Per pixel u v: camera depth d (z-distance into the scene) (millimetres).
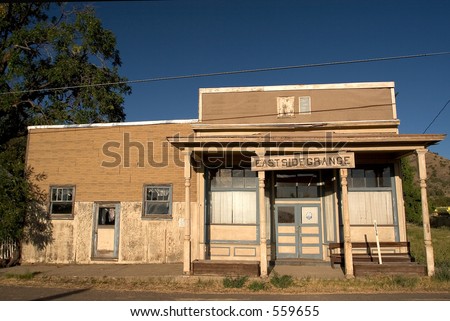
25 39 21797
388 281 10766
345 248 11461
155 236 14820
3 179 14773
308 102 14438
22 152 24469
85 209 15328
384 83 14188
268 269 12695
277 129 14172
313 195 14242
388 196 13664
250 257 13766
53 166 15742
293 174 14422
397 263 11539
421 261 13742
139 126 15492
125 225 15008
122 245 14891
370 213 13609
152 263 14648
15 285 11094
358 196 13734
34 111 23703
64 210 15508
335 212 13742
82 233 15211
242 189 14281
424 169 11594
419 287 10266
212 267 11867
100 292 10078
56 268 13953
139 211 15016
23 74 22281
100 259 14938
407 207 36312
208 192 14352
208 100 14891
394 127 13883
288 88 14609
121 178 15297
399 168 13742
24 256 15367
